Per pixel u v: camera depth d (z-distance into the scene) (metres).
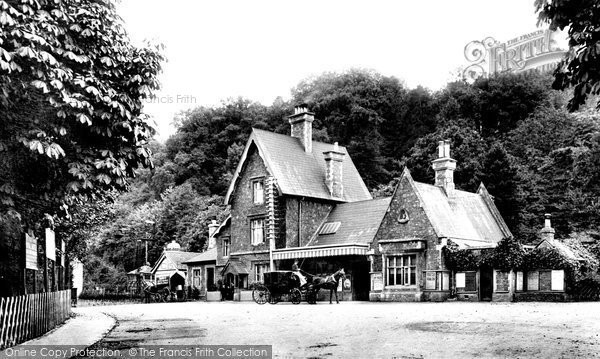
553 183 53.44
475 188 53.06
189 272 52.66
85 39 12.73
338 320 19.67
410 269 34.22
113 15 13.24
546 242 29.89
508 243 30.80
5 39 10.95
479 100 70.00
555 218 51.31
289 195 41.53
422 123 73.81
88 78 12.22
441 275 32.81
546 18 9.50
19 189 13.31
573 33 9.18
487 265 31.45
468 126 64.69
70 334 17.02
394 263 35.03
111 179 13.15
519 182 53.22
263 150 43.06
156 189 83.94
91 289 64.88
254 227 44.16
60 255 28.02
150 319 23.14
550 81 71.50
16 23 11.05
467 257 32.22
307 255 38.88
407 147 72.12
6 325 13.35
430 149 61.59
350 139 72.81
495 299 30.97
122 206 79.12
